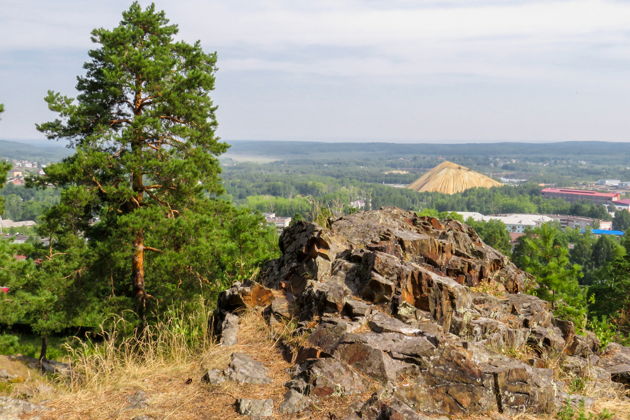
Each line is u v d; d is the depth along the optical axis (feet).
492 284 31.86
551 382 21.09
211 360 21.88
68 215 75.66
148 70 76.84
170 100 78.95
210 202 87.25
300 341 22.54
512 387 20.16
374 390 19.21
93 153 73.05
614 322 64.23
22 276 65.57
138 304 74.13
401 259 29.50
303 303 25.58
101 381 21.27
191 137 81.66
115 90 75.20
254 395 19.27
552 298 47.06
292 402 18.42
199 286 71.00
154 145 80.84
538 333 26.20
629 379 25.41
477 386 19.77
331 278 26.48
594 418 20.39
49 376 25.67
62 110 75.66
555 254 53.42
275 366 21.50
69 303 72.28
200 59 87.97
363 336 21.65
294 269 29.07
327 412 18.16
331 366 19.83
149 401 19.04
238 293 26.66
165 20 87.97
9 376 24.54
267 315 25.67
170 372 21.65
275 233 96.22
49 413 18.30
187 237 73.15
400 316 24.06
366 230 31.94
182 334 24.67
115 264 75.25
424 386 19.70
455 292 25.02
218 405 18.69
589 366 25.77
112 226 78.18
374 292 24.90
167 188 78.28
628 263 117.91
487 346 24.06
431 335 22.31
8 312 63.41
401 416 17.47
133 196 76.43
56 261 74.64
